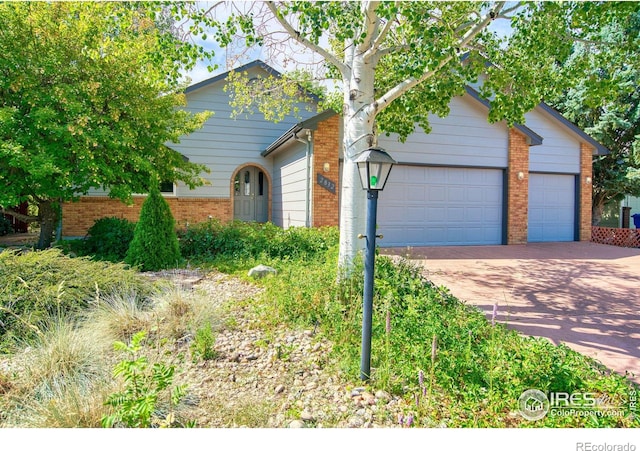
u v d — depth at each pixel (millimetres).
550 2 4734
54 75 7207
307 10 4270
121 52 7176
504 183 12219
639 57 5402
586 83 5680
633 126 15477
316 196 9812
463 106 11633
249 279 6207
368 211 3074
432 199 11523
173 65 5590
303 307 4461
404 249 10617
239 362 3398
